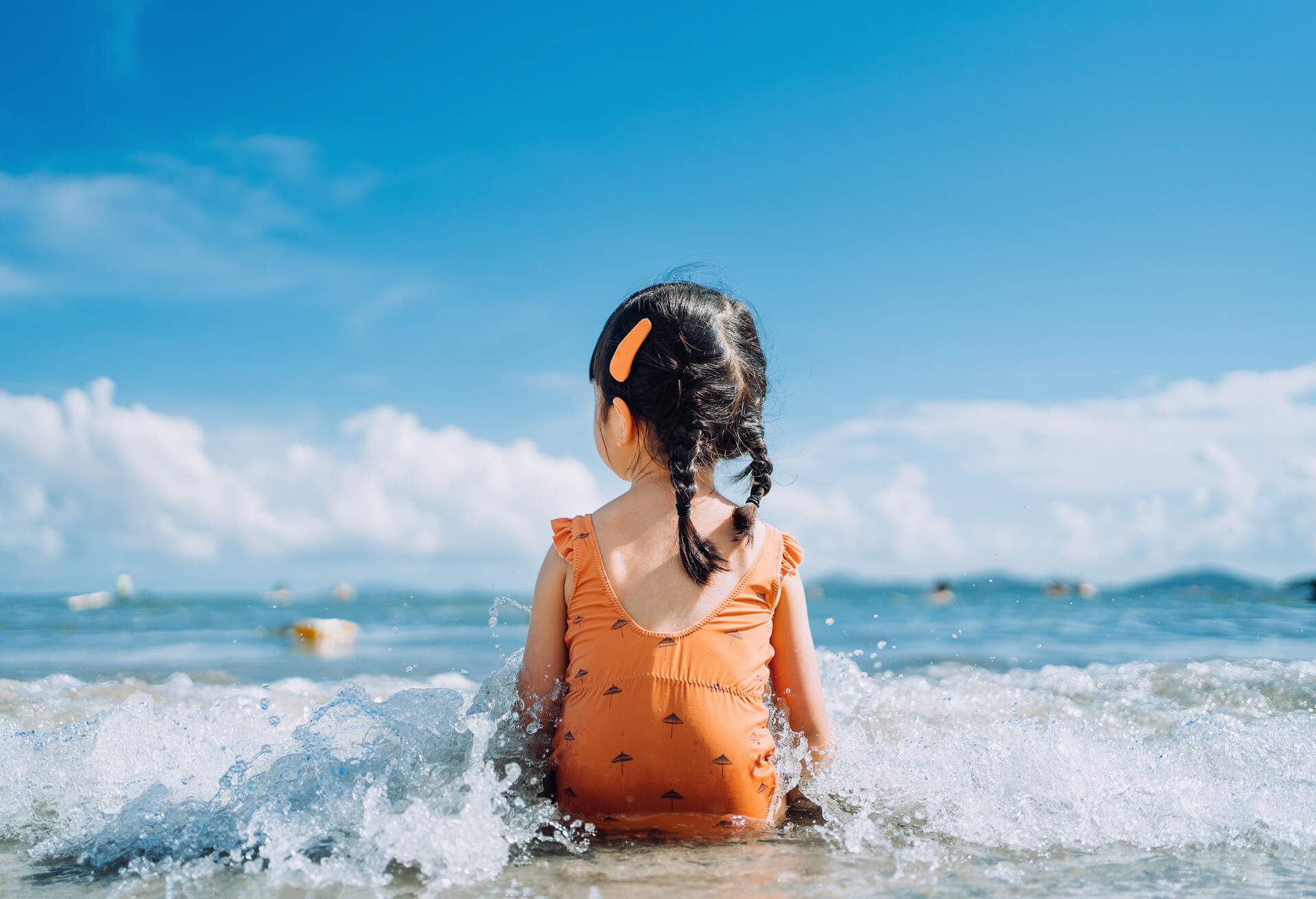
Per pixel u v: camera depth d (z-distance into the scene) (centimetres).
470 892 132
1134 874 143
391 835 147
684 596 167
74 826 164
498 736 178
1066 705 285
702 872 141
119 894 134
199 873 142
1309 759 203
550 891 132
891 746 209
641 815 162
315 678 412
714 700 162
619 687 162
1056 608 1266
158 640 750
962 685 324
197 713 247
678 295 187
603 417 194
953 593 2712
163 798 169
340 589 2905
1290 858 151
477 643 699
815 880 138
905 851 153
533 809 164
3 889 137
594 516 179
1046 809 173
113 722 216
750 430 187
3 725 261
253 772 185
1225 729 227
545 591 181
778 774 179
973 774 190
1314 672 341
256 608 1784
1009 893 134
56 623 1107
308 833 151
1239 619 898
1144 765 197
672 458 173
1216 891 136
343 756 171
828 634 770
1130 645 597
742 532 174
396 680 381
